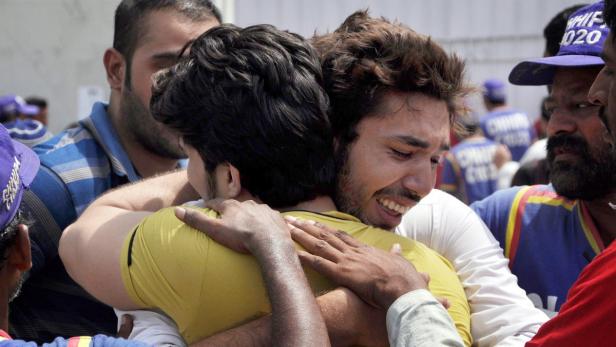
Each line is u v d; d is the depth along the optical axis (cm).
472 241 153
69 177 205
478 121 615
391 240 139
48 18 565
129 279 133
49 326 202
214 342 123
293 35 142
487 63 677
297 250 131
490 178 591
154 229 134
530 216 206
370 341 130
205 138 138
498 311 144
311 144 136
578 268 198
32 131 280
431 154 141
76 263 143
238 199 141
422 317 123
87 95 565
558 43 229
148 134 221
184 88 138
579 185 189
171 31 220
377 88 138
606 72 142
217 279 127
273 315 122
